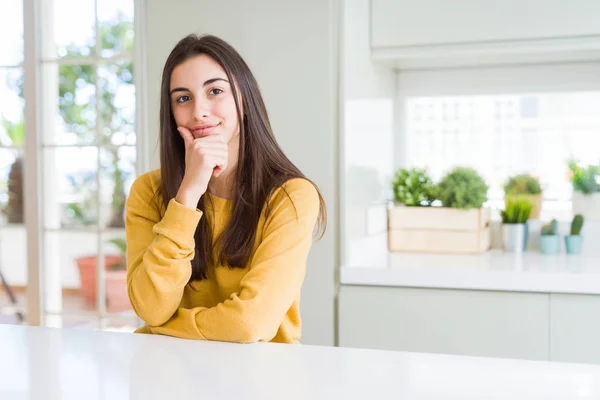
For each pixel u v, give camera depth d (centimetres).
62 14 264
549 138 262
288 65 212
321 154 211
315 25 209
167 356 101
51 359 99
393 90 277
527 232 256
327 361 97
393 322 211
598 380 85
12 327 124
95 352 104
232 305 116
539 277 198
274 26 213
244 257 133
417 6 231
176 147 138
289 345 109
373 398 79
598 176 250
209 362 97
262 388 83
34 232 265
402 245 255
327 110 210
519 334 201
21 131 316
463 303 205
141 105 228
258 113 136
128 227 143
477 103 271
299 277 129
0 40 314
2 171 318
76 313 269
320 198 143
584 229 252
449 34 228
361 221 232
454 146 275
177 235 123
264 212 134
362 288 213
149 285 122
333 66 212
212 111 128
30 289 266
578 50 230
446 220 249
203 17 219
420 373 90
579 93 258
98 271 266
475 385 84
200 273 136
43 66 265
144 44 226
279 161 138
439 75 273
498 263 220
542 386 83
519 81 264
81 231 266
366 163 238
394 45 234
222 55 129
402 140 280
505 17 223
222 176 138
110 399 80
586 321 195
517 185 259
